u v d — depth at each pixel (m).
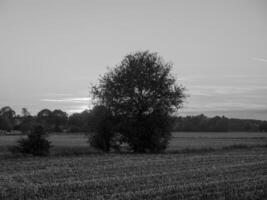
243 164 29.11
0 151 42.69
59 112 135.75
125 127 47.66
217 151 49.00
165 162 30.92
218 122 181.12
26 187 18.19
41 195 16.50
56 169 25.81
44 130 39.09
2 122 130.25
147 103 47.84
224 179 21.23
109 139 49.22
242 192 17.52
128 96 48.16
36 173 23.61
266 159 34.06
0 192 16.80
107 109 48.62
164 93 48.88
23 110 129.00
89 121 48.94
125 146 50.16
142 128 47.97
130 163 30.06
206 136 124.31
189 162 31.02
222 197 16.25
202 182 20.09
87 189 18.06
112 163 30.16
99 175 23.03
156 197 16.16
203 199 16.02
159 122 48.59
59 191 17.47
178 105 49.41
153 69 48.44
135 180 20.67
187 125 178.75
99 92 48.84
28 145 38.25
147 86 47.81
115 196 16.42
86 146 58.91
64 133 128.75
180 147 62.56
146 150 48.53
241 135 133.25
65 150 45.94
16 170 25.73
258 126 184.62
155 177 21.94
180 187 18.39
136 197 16.23
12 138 86.56
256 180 20.77
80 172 24.33
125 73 48.25
